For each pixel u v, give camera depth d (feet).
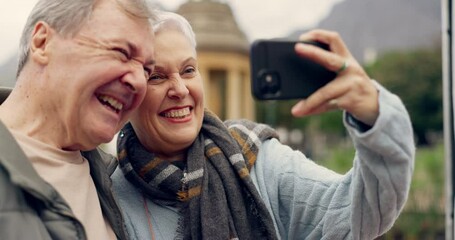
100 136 6.02
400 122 5.55
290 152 7.57
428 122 96.48
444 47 10.18
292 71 5.49
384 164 5.70
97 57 5.85
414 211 28.50
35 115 6.07
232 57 46.88
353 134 5.53
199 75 7.23
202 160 7.10
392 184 5.79
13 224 5.35
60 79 5.89
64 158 6.14
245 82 49.14
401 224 28.02
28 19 6.06
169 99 6.99
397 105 5.56
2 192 5.40
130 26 5.97
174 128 7.04
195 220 6.89
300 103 5.34
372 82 5.45
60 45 5.88
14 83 6.26
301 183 7.19
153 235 7.02
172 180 7.04
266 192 7.29
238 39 47.37
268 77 5.46
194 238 6.86
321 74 5.47
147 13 6.07
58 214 5.60
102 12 5.91
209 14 47.37
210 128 7.36
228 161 7.18
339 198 6.77
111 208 6.54
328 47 5.38
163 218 7.08
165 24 6.95
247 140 7.48
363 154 5.71
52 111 6.02
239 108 48.26
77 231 5.67
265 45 5.47
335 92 5.22
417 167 35.45
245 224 6.93
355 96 5.27
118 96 6.01
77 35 5.85
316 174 7.20
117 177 7.43
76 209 5.98
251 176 7.33
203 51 46.44
